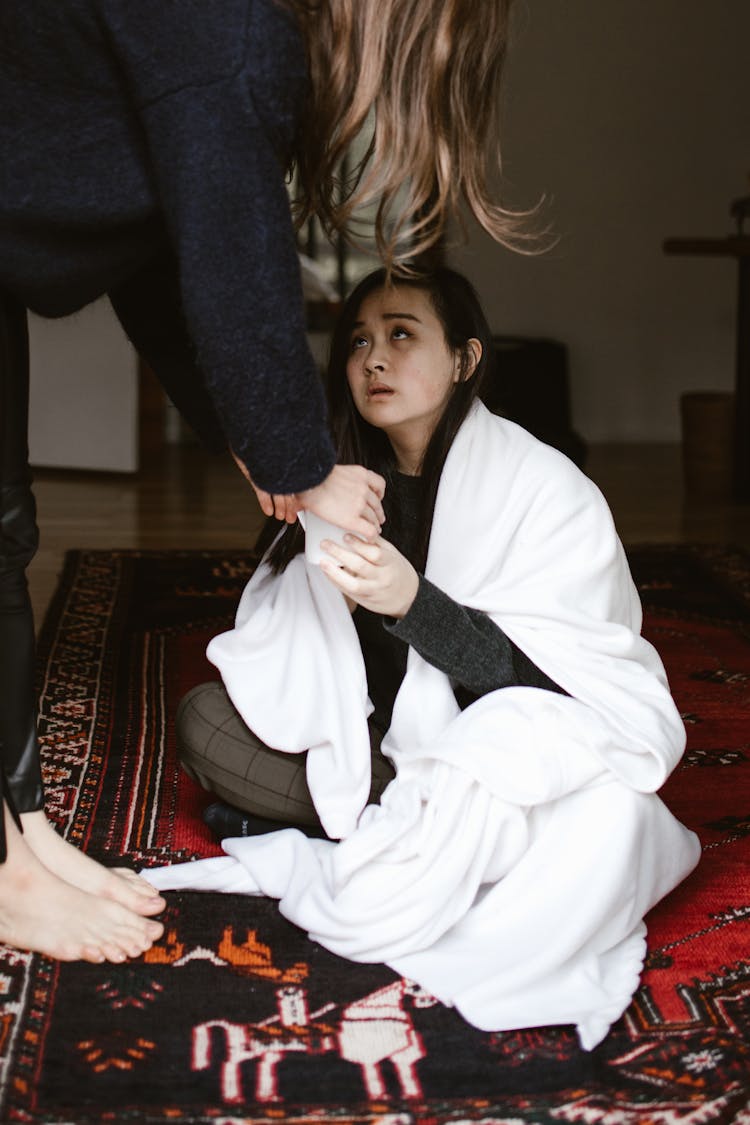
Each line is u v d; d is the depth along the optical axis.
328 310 6.22
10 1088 1.51
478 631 1.83
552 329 6.83
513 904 1.78
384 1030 1.65
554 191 6.71
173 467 6.02
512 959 1.74
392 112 1.50
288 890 1.90
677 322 6.82
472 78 1.54
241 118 1.44
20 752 1.86
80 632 3.41
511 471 1.93
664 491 5.62
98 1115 1.47
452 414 1.92
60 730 2.69
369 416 1.88
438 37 1.47
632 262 6.77
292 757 2.02
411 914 1.77
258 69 1.43
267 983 1.75
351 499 1.64
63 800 2.32
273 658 1.97
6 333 1.71
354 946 1.79
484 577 1.90
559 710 1.81
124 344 5.64
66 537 4.60
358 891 1.79
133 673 3.10
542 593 1.87
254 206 1.46
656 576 4.13
